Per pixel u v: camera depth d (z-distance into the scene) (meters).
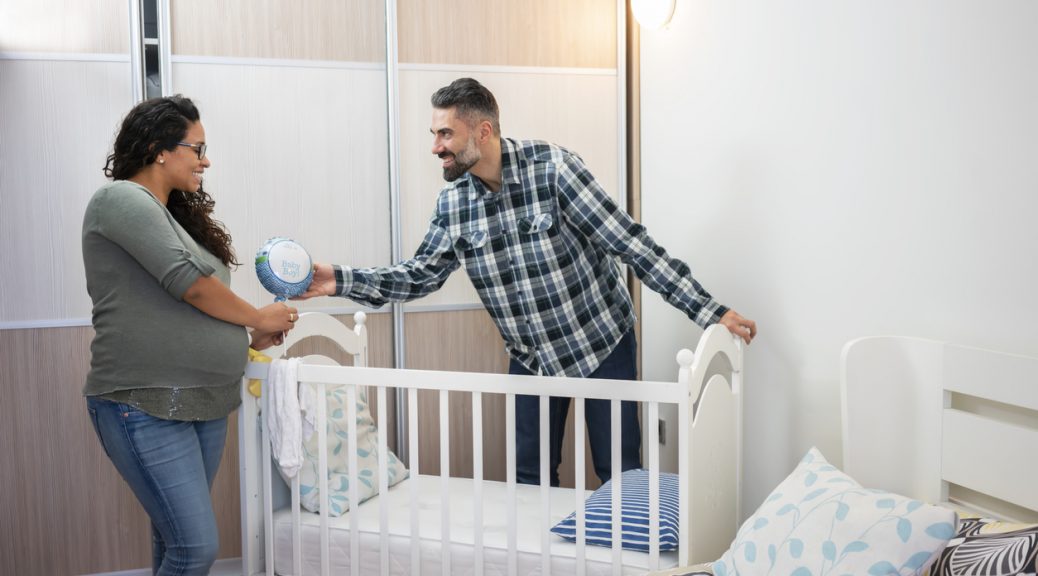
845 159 1.69
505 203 1.91
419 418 2.52
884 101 1.58
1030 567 1.04
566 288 1.95
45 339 2.23
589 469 2.65
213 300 1.61
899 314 1.56
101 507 2.30
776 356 1.95
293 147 2.38
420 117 2.47
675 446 2.44
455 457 2.56
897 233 1.56
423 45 2.46
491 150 1.86
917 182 1.50
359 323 2.30
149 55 2.26
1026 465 1.28
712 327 1.75
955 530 1.15
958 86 1.40
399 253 2.46
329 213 2.42
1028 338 1.28
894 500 1.22
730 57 2.10
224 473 2.38
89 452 2.28
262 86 2.35
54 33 2.20
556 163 1.87
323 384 1.81
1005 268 1.32
